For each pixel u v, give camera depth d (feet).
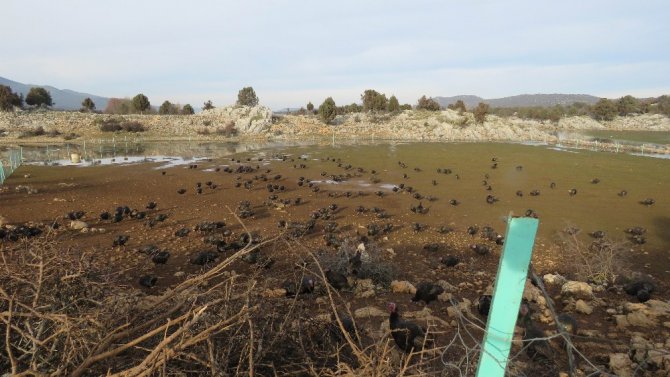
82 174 115.75
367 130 303.07
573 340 28.35
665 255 57.26
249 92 387.14
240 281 41.50
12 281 18.71
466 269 50.98
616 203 87.35
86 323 16.10
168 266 48.49
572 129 410.72
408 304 36.70
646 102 585.22
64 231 62.75
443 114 339.36
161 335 17.97
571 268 51.65
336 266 44.14
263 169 131.13
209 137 262.88
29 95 332.39
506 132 303.89
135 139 246.68
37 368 14.46
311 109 404.57
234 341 16.74
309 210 80.18
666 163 139.03
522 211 80.79
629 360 24.54
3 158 156.56
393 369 16.14
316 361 17.46
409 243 61.98
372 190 100.37
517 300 12.69
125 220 70.23
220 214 75.82
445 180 114.21
